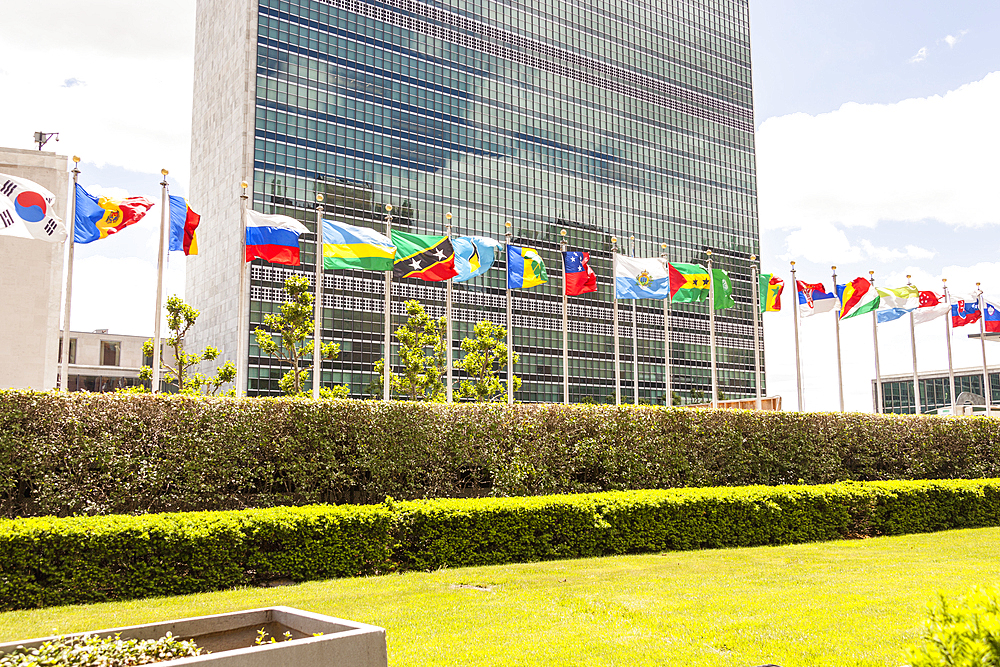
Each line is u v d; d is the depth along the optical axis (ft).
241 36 234.58
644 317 297.94
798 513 66.80
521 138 283.79
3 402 47.29
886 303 108.58
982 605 14.67
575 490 66.44
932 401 249.96
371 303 234.38
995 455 88.33
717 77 351.25
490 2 288.10
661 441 71.67
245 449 53.78
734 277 332.39
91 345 223.92
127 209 67.00
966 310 120.47
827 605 34.55
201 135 258.98
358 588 42.88
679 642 28.81
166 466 50.93
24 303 86.99
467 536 52.85
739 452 75.41
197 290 248.52
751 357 325.83
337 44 248.32
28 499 47.57
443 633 30.94
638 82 323.37
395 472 58.95
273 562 46.01
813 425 80.23
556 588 41.34
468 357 178.09
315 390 72.54
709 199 333.42
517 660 26.73
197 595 41.78
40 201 63.77
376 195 245.24
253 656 16.29
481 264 83.46
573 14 310.45
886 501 71.67
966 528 74.54
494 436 64.13
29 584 39.17
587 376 278.87
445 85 269.44
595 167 301.43
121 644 18.28
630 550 58.90
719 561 52.49
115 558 41.39
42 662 17.33
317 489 55.93
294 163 231.50
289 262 72.02
